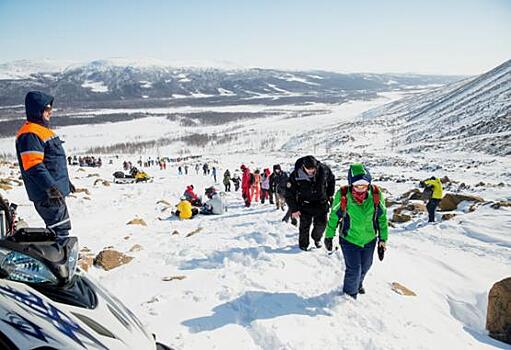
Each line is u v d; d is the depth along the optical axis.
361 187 5.43
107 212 15.16
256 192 19.36
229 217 13.96
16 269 2.10
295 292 6.00
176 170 55.75
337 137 129.38
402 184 26.09
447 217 12.40
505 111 95.06
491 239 9.78
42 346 1.82
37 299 2.06
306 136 156.75
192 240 9.54
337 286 6.32
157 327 4.70
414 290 6.75
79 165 51.59
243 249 8.24
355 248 5.78
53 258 2.28
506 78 133.25
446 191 20.41
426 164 46.38
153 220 13.91
